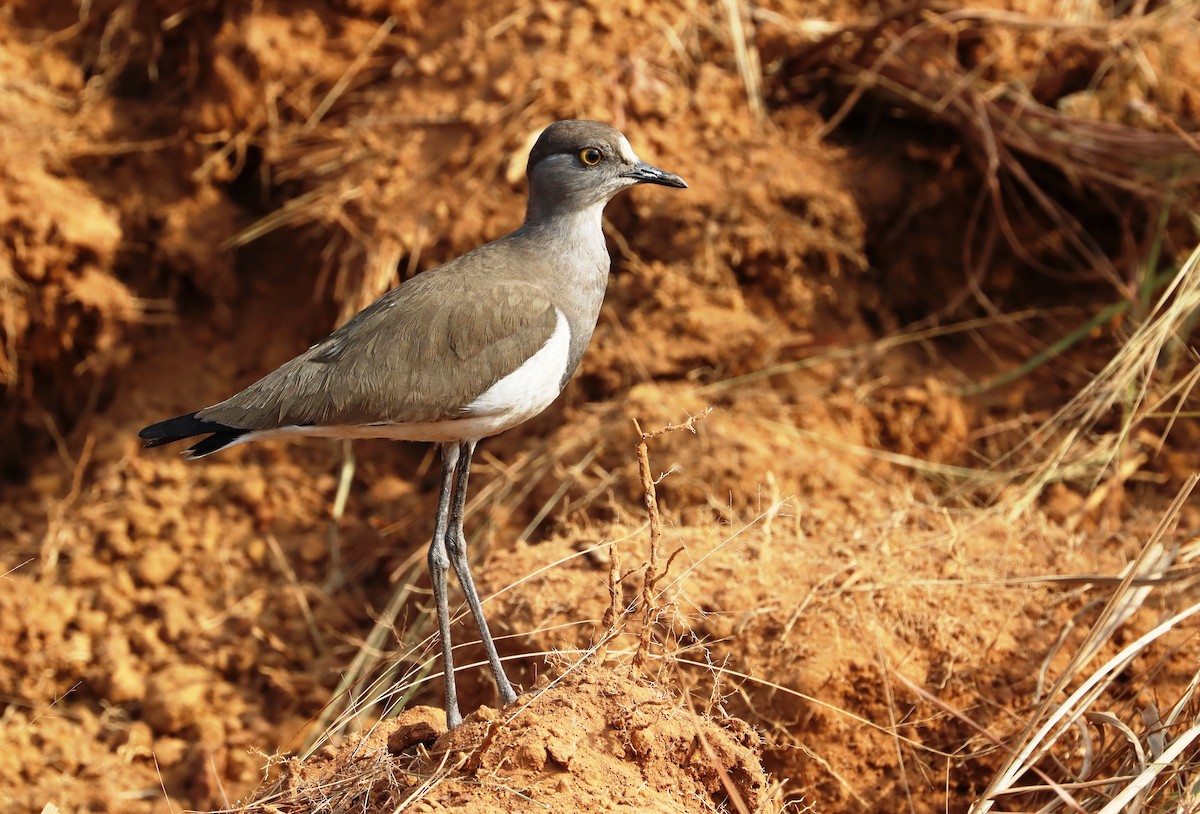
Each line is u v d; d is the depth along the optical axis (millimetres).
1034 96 14852
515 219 13625
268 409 8945
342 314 13742
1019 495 12484
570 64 14086
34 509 14117
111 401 14680
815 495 12297
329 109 14672
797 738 9703
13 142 14344
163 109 14992
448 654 8797
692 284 13562
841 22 15031
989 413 13781
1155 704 9281
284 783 8500
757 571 10453
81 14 15297
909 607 10164
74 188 14586
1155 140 13875
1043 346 14211
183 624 13008
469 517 12906
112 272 14695
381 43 14750
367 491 13977
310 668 12695
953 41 14539
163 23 15008
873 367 13789
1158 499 12891
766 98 14648
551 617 10250
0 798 11609
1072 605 10297
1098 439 13164
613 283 13734
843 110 14484
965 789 9930
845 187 14062
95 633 12984
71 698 12578
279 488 13953
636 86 14109
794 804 9680
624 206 13836
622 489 12367
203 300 14938
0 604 12930
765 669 9789
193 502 13875
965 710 9961
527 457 13000
